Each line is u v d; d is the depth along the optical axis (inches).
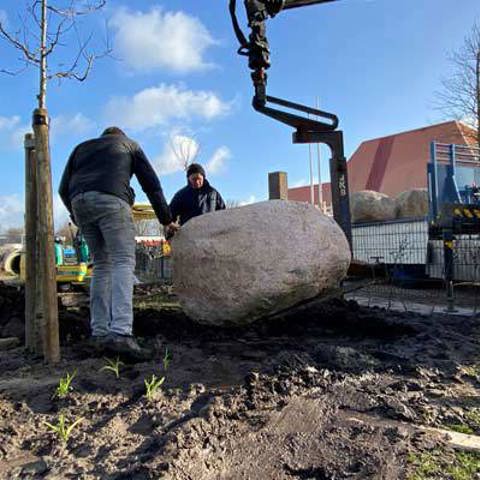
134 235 151.3
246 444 91.4
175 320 194.7
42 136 141.9
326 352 145.9
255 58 205.6
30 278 157.5
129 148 153.1
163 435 91.9
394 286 404.2
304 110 218.8
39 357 147.2
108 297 154.3
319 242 155.9
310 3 225.9
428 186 393.7
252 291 150.9
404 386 122.8
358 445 91.3
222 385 121.6
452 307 246.7
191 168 222.7
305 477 82.0
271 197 243.8
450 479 80.1
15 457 86.9
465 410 110.4
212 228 160.6
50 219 141.7
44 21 215.0
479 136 717.9
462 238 353.4
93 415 103.8
